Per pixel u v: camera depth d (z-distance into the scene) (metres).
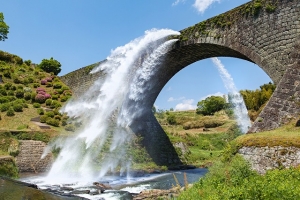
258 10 18.86
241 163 10.70
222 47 21.50
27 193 15.34
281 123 13.69
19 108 32.34
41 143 25.48
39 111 32.94
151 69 28.67
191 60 27.97
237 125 50.88
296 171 8.88
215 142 48.19
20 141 24.59
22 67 45.97
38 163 24.52
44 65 50.25
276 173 8.99
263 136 11.59
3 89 36.31
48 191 16.59
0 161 21.17
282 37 17.36
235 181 9.57
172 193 14.80
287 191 7.19
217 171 11.52
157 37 26.69
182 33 24.52
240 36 19.81
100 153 27.33
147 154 30.20
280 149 10.33
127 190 18.19
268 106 14.52
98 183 20.14
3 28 48.47
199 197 9.18
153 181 22.25
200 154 38.50
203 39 22.52
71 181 21.47
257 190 7.66
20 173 23.27
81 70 38.56
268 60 17.91
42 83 42.25
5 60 45.47
